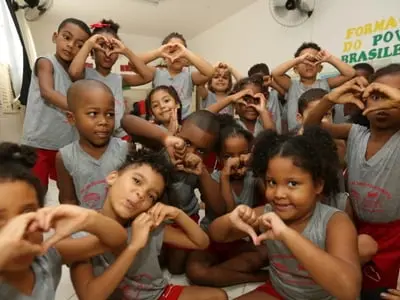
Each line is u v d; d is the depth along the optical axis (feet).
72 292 3.76
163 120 5.15
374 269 3.48
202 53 14.98
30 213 1.94
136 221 2.79
